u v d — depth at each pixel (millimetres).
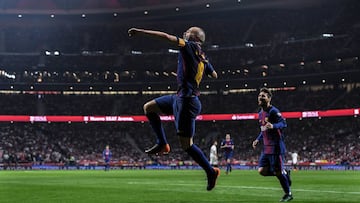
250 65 70062
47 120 71750
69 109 76625
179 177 28828
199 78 7938
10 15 72688
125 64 76062
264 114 11258
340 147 63250
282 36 73375
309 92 72562
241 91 77438
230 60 74812
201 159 8086
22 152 68188
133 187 17125
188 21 77188
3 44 77625
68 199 11586
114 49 79062
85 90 77188
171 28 78688
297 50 70625
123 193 13766
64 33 79375
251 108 73375
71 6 70938
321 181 22922
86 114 76125
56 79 76938
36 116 71438
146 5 69312
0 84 74312
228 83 73062
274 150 11055
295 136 69125
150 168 62125
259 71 72438
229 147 33594
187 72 7801
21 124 76312
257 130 72688
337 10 70812
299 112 66250
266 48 73375
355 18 66750
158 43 79188
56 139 73688
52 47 78125
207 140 73125
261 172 11352
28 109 75688
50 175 33750
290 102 71875
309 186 18359
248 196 12383
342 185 19109
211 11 71188
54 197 12273
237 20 76812
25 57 76625
